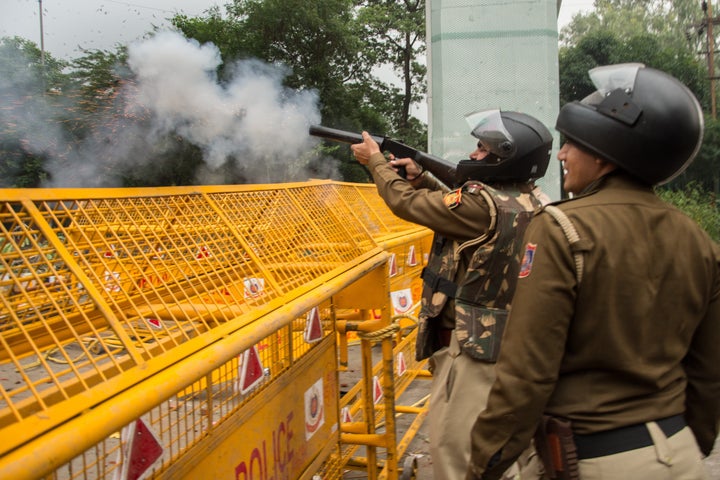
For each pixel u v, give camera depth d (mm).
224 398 2162
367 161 3102
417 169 3180
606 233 1632
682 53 25234
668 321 1662
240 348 1710
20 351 1495
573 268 1626
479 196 2576
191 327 1817
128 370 1391
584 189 1825
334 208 3510
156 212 2037
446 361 2676
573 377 1707
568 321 1641
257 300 2107
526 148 2607
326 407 3061
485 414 1724
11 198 1440
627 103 1683
